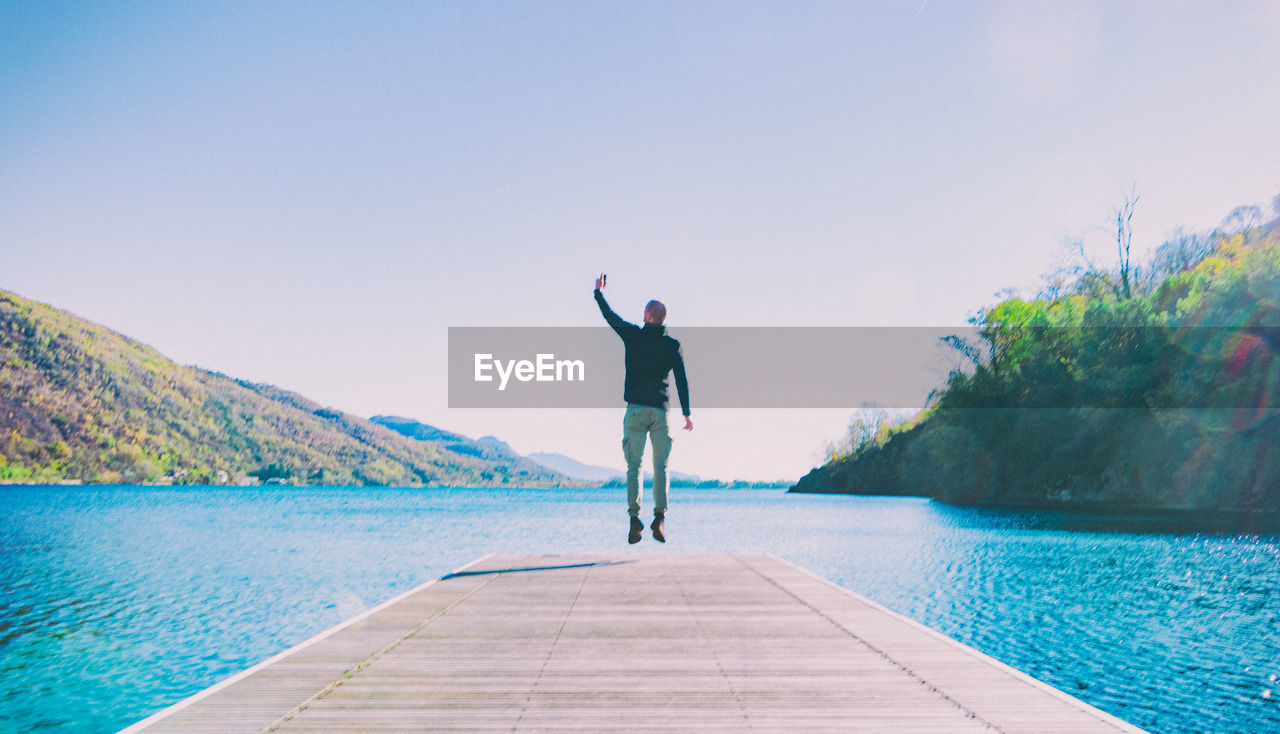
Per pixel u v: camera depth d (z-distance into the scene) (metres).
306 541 38.31
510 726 2.62
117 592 19.56
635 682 3.21
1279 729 7.58
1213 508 43.78
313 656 3.64
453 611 4.81
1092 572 20.70
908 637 4.11
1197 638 11.94
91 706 9.45
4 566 26.39
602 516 69.50
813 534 37.50
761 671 3.41
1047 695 3.05
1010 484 58.03
